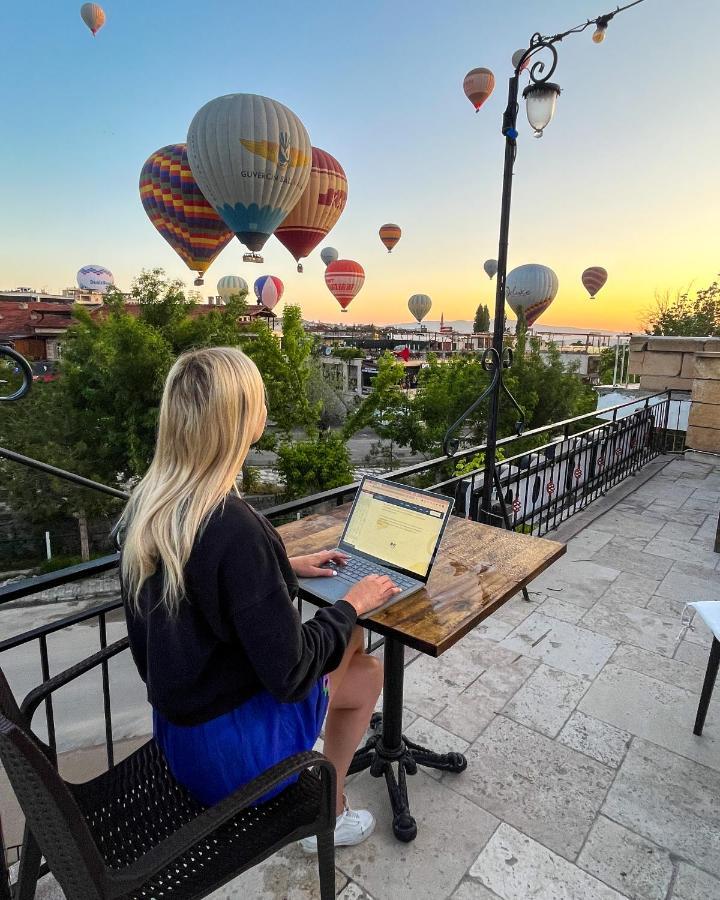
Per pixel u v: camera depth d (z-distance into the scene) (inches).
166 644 38.0
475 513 140.6
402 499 65.5
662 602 125.3
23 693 392.5
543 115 120.7
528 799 71.9
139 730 305.9
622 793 73.1
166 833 43.8
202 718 40.4
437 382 1181.1
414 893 59.6
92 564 57.8
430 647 48.6
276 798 45.4
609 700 91.9
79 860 32.7
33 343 1320.1
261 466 1171.9
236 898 59.1
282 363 984.3
